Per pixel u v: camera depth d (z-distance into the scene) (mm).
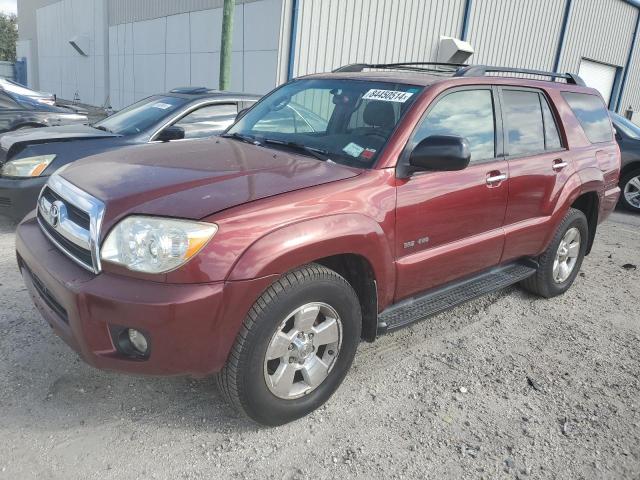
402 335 4004
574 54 18562
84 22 20484
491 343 3988
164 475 2484
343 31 11500
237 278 2420
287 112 3875
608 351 4004
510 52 15945
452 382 3414
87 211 2559
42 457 2531
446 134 3457
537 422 3068
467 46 13547
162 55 15438
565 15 17344
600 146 5027
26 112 9156
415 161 3021
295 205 2648
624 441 2959
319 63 11289
